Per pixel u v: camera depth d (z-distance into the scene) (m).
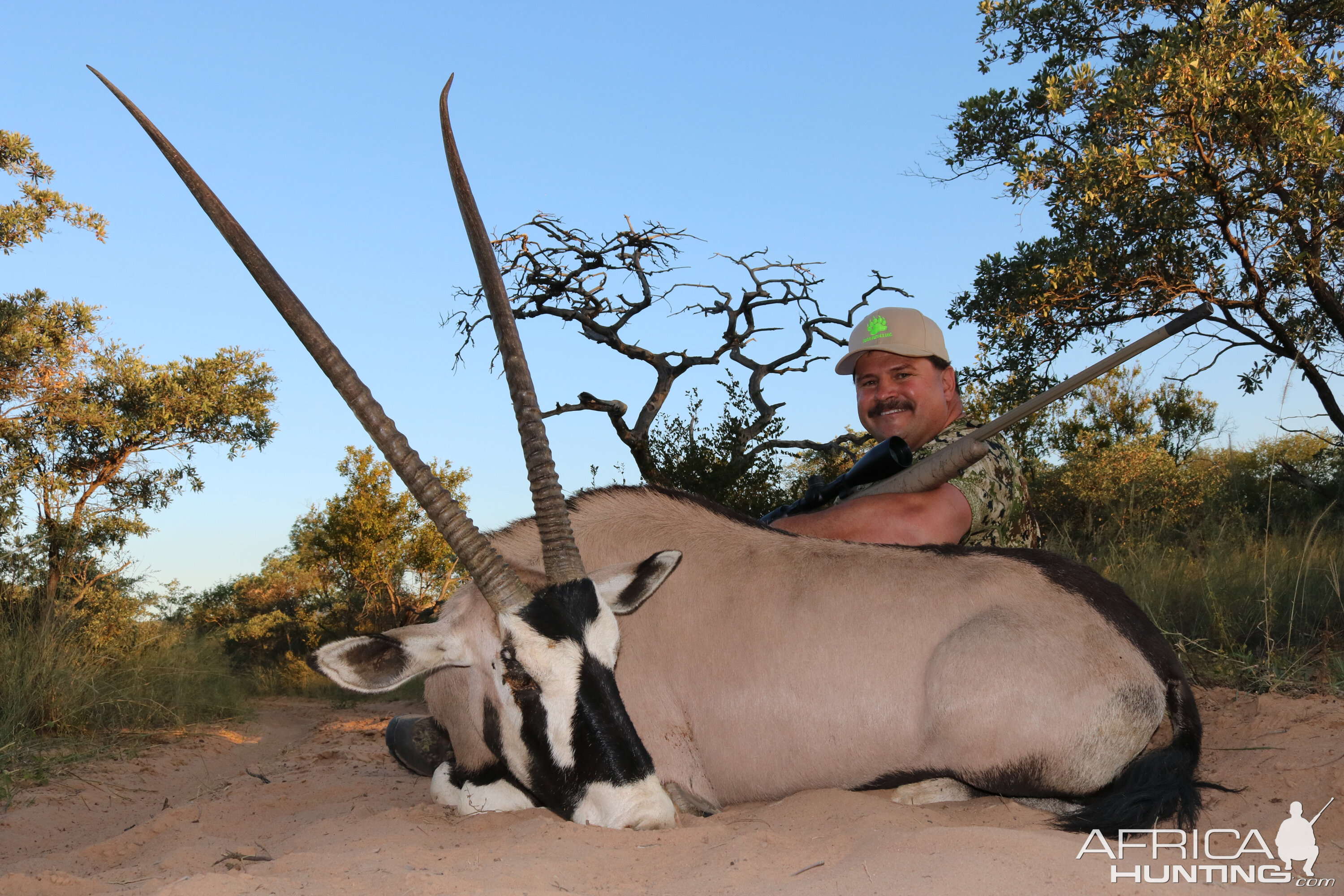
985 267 14.64
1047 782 3.35
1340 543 7.90
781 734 3.59
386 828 3.43
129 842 3.93
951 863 2.43
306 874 2.62
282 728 10.62
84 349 18.39
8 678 7.94
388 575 29.20
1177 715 3.39
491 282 3.73
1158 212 12.59
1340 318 12.50
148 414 18.56
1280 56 11.66
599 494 4.15
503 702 3.48
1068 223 13.76
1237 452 13.55
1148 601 6.62
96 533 17.44
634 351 12.77
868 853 2.63
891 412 4.98
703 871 2.60
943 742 3.42
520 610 3.38
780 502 12.14
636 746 3.28
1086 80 12.81
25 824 4.90
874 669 3.52
